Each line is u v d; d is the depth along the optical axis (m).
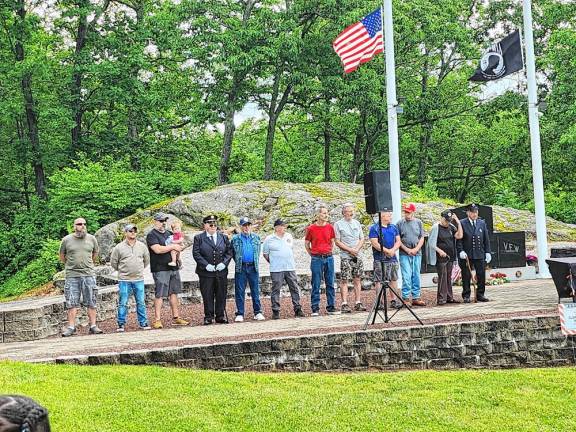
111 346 11.17
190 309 17.95
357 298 15.23
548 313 11.91
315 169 45.06
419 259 15.45
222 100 34.47
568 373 10.45
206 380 9.44
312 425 8.20
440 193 46.50
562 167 37.41
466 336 11.20
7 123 36.66
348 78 34.84
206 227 14.38
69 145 36.91
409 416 8.65
